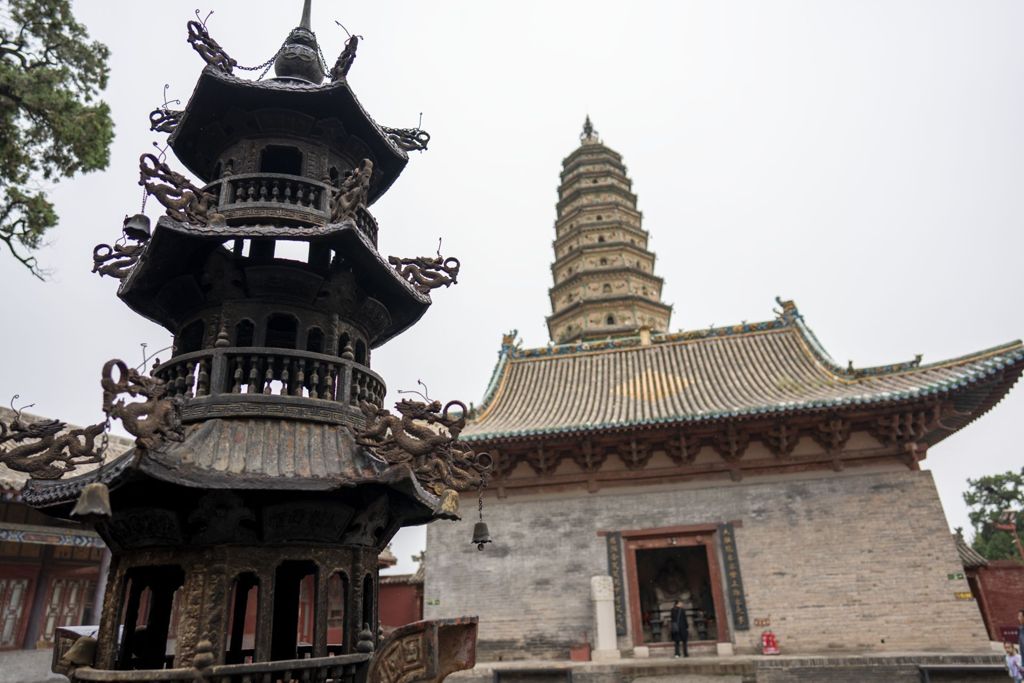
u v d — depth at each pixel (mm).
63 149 15602
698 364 35062
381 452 9656
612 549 27844
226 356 10406
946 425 28812
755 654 25172
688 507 27969
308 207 11727
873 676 23109
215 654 8312
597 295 61062
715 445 28375
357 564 10117
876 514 26219
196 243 10406
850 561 25797
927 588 24828
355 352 12203
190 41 11711
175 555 8977
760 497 27500
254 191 11656
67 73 15555
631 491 28719
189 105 12125
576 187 69562
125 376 7660
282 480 8633
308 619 34750
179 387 10438
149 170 10203
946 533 25344
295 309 11109
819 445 27672
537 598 27828
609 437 28172
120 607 9219
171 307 11555
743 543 26984
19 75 14453
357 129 12953
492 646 27406
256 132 12375
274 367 10797
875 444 27156
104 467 9633
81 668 8773
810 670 23594
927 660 22922
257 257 11781
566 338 61188
